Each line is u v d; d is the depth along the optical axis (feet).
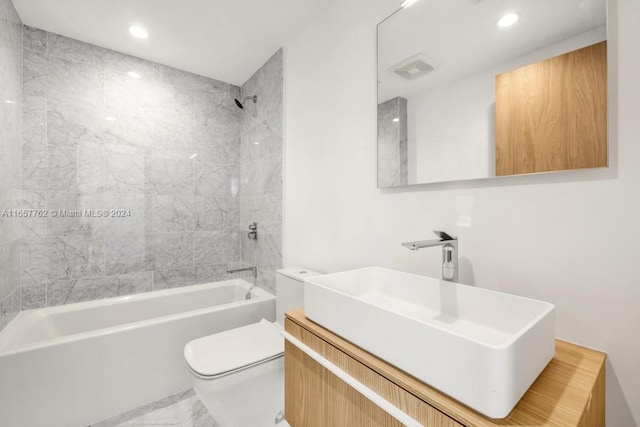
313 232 6.20
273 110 7.61
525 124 3.06
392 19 4.45
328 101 5.72
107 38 6.84
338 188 5.50
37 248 6.44
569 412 1.82
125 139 7.48
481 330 2.85
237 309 6.80
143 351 5.60
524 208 3.10
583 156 2.68
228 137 9.25
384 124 4.57
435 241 3.31
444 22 3.81
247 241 9.01
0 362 4.39
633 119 2.45
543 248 2.96
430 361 2.02
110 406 5.25
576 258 2.76
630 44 2.46
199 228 8.69
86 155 6.98
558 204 2.86
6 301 5.51
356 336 2.63
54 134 6.59
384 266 4.62
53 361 4.77
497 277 3.31
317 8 5.88
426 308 3.46
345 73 5.30
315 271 6.10
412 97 4.19
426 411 1.99
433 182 3.92
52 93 6.57
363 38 4.93
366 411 2.45
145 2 5.67
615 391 2.55
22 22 6.21
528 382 1.97
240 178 9.47
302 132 6.52
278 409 4.67
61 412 4.83
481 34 3.43
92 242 7.07
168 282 8.17
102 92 7.17
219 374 3.98
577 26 2.72
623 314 2.51
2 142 5.20
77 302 6.88
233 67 8.25
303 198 6.51
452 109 3.72
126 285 7.52
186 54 7.56
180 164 8.34
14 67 5.77
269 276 7.88
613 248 2.55
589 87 2.65
